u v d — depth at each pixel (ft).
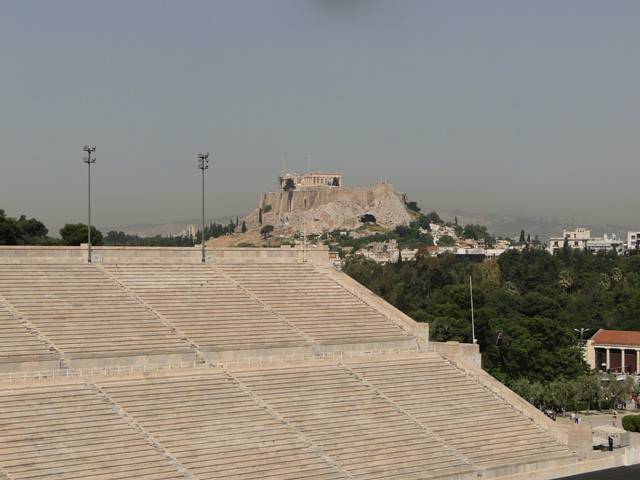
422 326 410.52
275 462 302.25
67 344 326.85
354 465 312.91
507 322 631.15
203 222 424.46
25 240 600.39
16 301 343.46
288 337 376.89
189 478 283.18
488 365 593.42
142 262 401.08
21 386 296.71
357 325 404.36
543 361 593.01
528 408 379.14
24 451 270.87
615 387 552.41
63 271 374.63
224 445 302.45
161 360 338.13
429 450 333.62
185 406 313.94
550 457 354.74
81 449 279.49
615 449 390.63
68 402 296.51
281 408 329.72
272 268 432.25
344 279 438.40
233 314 381.81
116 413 299.17
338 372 363.35
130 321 353.31
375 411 345.72
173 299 379.96
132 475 276.41
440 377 384.06
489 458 341.41
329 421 331.16
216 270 414.21
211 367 342.85
